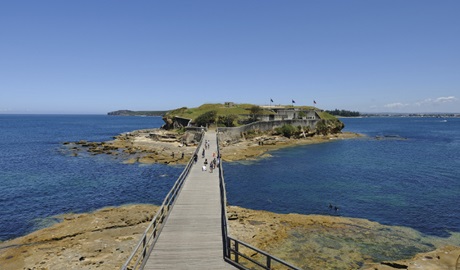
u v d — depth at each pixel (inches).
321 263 727.1
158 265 515.8
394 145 3144.7
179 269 503.5
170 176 1686.8
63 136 4338.1
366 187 1450.5
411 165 2014.0
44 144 3221.0
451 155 2471.7
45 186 1469.0
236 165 1975.9
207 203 841.5
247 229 898.7
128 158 2229.3
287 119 3713.1
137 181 1576.0
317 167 1924.2
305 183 1523.1
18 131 5364.2
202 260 534.9
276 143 3019.2
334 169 1866.4
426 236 897.5
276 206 1184.2
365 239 861.8
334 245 820.0
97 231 896.9
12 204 1194.0
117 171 1809.8
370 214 1091.3
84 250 766.5
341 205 1189.1
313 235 877.2
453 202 1224.2
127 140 3166.8
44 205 1185.4
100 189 1421.0
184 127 3393.2
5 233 921.5
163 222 692.7
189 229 666.2
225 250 555.2
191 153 2331.4
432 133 4987.7
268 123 3358.8
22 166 1978.3
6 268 688.4
